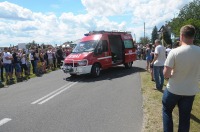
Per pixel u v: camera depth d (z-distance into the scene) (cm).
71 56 1587
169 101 461
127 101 915
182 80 446
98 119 719
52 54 2203
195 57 438
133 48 1986
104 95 1038
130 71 1778
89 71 1533
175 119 671
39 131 641
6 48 1576
